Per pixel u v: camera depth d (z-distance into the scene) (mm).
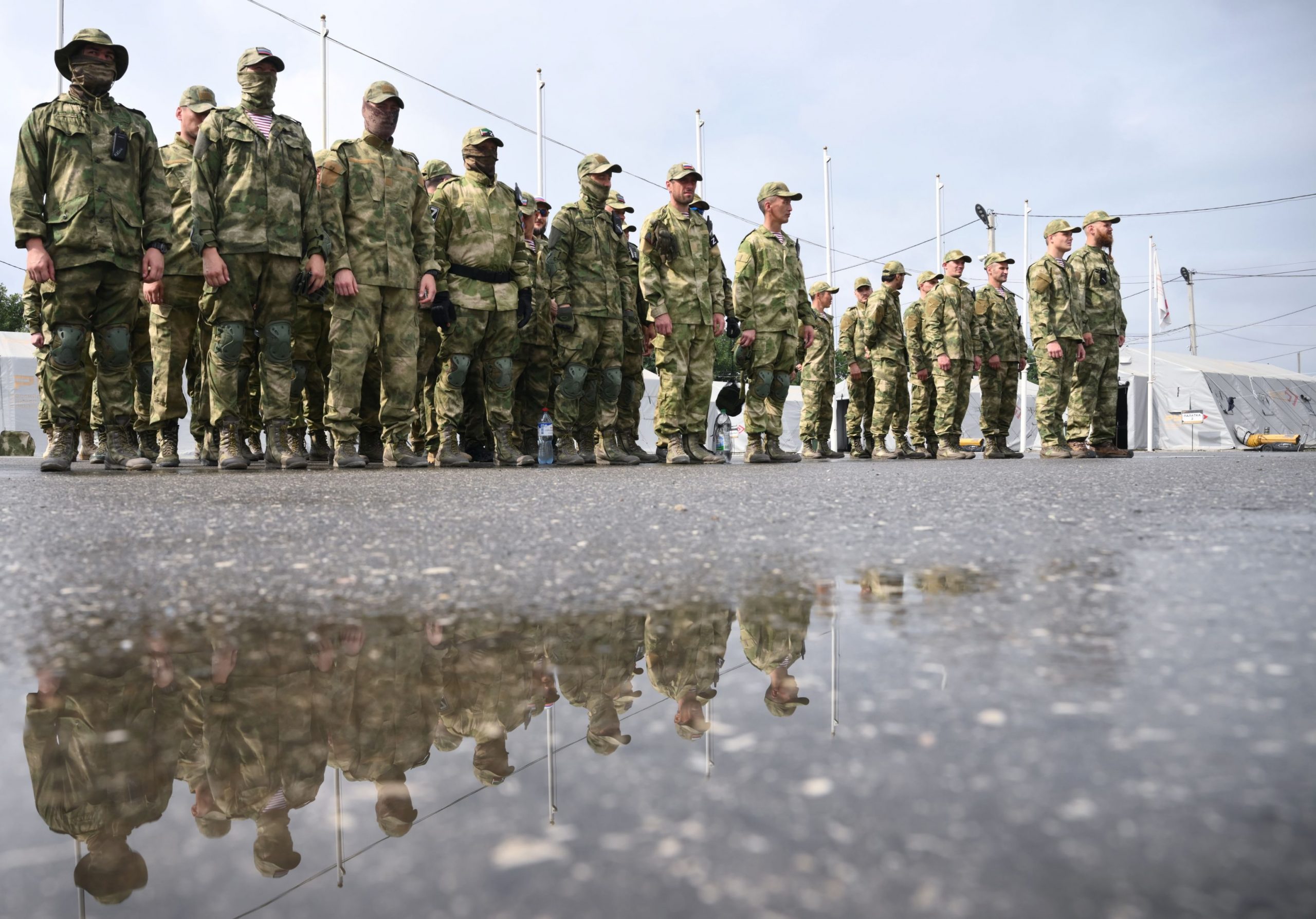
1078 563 1257
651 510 2172
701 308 6809
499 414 6383
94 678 717
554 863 357
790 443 22609
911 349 10391
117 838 400
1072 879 333
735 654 752
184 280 5910
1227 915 302
